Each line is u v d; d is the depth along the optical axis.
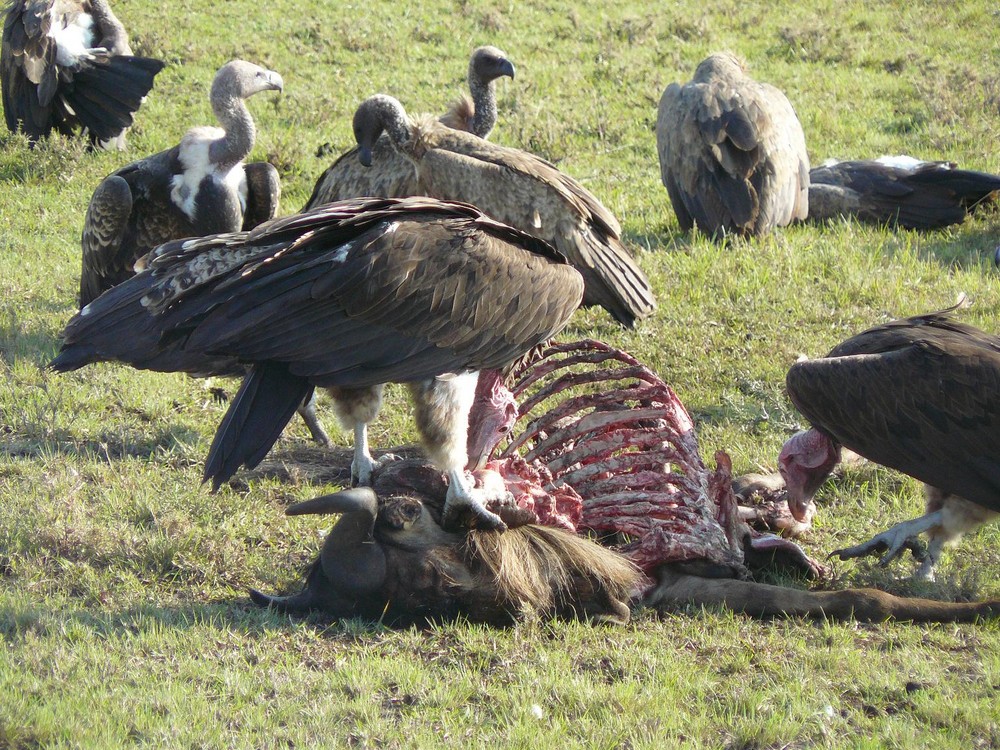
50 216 25.44
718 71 25.66
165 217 17.78
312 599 11.38
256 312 10.79
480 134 22.42
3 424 15.73
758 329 19.39
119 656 10.33
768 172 23.91
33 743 8.99
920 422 12.20
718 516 12.68
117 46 29.06
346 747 9.13
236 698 9.70
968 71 35.16
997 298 20.33
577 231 15.94
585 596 11.49
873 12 41.59
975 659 10.91
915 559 13.20
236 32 37.06
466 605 11.15
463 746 9.12
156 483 14.14
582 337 19.09
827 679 10.42
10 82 28.64
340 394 13.30
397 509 11.27
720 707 9.89
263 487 14.26
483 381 13.19
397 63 35.56
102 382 17.17
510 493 11.82
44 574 11.99
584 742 9.25
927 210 25.09
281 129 30.45
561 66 35.81
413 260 11.38
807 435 13.52
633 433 13.05
